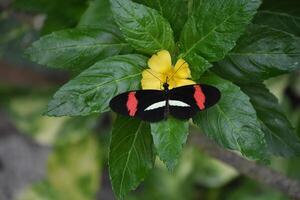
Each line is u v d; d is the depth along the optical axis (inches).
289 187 34.7
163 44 28.7
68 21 35.0
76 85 28.1
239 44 28.9
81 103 28.1
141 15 28.2
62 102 28.0
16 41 43.3
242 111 28.1
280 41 28.7
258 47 28.9
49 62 29.7
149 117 27.6
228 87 28.3
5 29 42.5
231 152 36.0
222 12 27.8
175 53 29.0
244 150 28.0
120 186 29.0
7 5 40.8
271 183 35.0
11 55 45.2
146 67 28.7
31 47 29.5
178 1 29.2
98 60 29.8
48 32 35.0
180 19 29.3
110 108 27.5
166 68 28.7
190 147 44.6
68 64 29.7
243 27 27.8
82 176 45.9
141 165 29.1
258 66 29.0
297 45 28.6
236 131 28.1
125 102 27.4
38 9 35.3
